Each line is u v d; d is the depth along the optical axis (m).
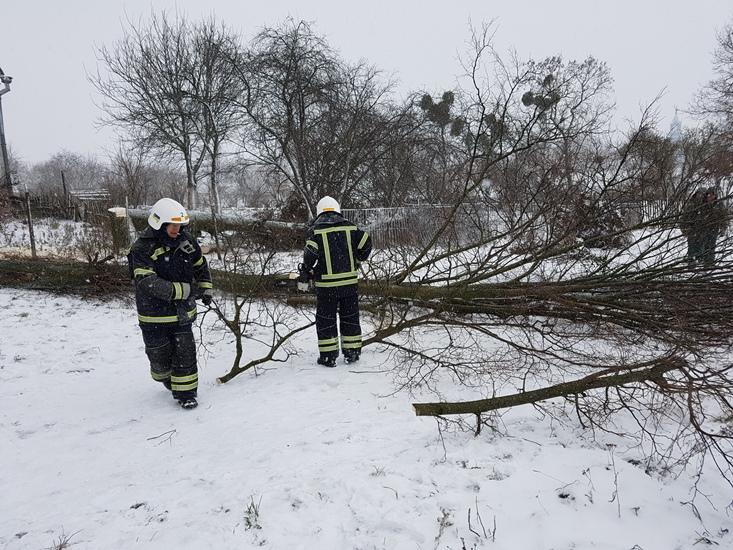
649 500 2.64
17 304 7.39
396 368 4.86
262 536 2.50
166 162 22.17
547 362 4.51
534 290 5.57
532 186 6.57
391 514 2.58
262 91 16.50
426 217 9.98
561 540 2.35
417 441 3.40
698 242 5.38
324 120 16.27
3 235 13.26
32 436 3.77
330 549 2.40
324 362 5.04
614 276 5.55
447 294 5.91
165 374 4.33
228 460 3.32
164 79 20.44
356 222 12.93
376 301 6.32
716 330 4.88
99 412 4.16
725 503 2.66
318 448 3.35
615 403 3.83
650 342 5.18
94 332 6.25
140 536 2.57
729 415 3.59
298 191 15.84
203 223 12.30
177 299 4.11
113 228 10.29
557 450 3.16
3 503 2.96
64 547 2.51
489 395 4.18
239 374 4.96
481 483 2.83
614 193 5.81
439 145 13.92
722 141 8.25
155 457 3.44
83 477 3.22
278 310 6.93
